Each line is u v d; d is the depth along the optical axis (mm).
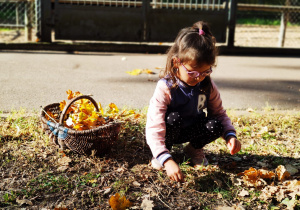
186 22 7531
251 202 2127
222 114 2514
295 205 2066
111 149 2662
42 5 7066
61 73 5199
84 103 2719
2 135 2797
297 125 3346
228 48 7844
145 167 2467
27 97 3914
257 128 3270
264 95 4500
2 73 4988
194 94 2318
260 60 7211
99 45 7402
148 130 2240
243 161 2652
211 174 2404
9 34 9727
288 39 10812
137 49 7555
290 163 2613
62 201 2049
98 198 2090
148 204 2020
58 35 7227
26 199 2039
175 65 2229
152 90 4480
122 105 3799
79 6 7160
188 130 2453
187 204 2078
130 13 7348
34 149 2617
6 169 2346
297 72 6078
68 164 2414
